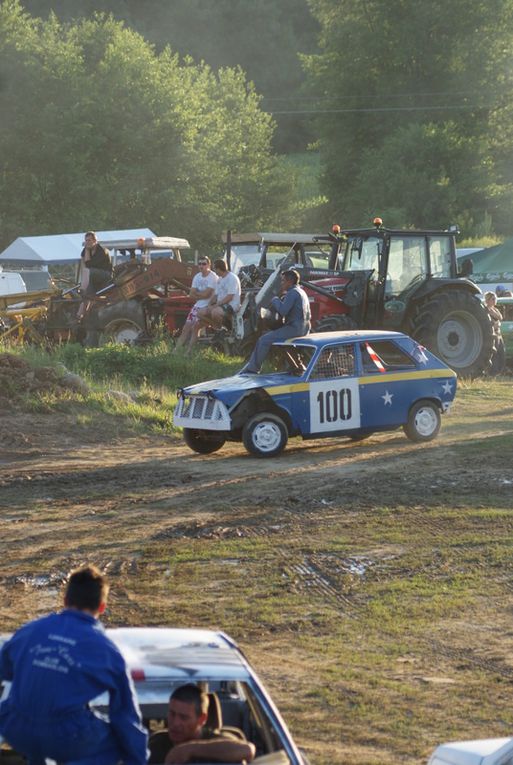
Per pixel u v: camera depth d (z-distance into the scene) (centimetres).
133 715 946
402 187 17738
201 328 5594
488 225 16725
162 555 2520
